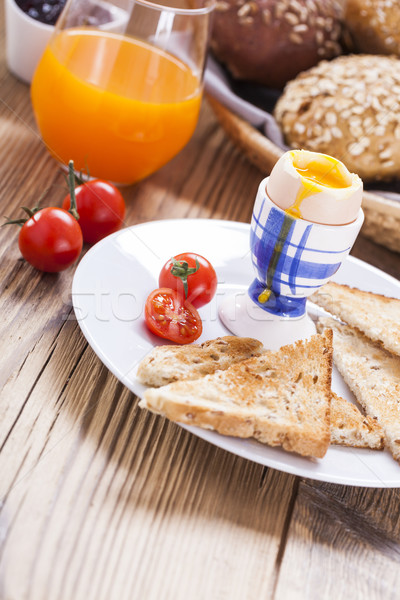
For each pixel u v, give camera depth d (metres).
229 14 0.65
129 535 0.39
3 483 0.39
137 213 0.57
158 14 0.53
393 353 0.48
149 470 0.41
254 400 0.42
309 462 0.41
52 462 0.40
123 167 0.56
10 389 0.43
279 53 0.66
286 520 0.41
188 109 0.56
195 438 0.43
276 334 0.48
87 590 0.37
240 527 0.40
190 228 0.53
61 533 0.38
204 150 0.66
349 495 0.43
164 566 0.38
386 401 0.45
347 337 0.49
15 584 0.36
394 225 0.57
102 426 0.42
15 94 0.64
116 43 0.53
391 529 0.42
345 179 0.45
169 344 0.46
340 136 0.60
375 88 0.61
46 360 0.45
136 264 0.49
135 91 0.53
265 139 0.60
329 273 0.46
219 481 0.42
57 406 0.43
